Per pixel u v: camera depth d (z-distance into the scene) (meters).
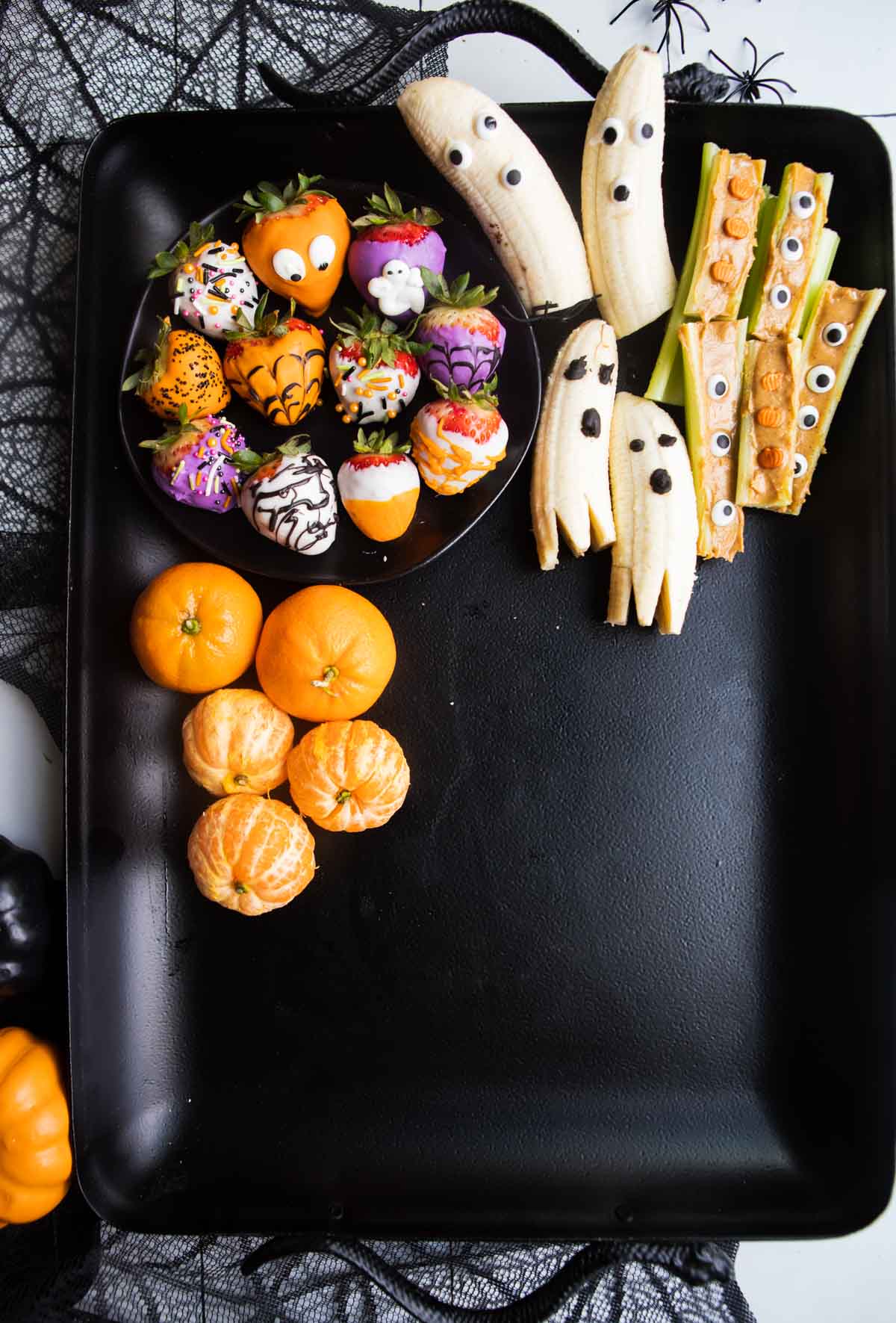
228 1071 0.71
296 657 0.67
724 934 0.72
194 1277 0.74
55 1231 0.73
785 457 0.70
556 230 0.70
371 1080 0.71
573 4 0.76
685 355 0.70
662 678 0.72
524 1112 0.71
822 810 0.72
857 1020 0.71
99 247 0.71
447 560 0.72
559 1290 0.66
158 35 0.75
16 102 0.75
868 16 0.76
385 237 0.68
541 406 0.71
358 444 0.68
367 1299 0.74
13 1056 0.69
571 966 0.72
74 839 0.69
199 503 0.70
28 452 0.74
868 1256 0.75
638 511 0.70
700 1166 0.71
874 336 0.71
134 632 0.69
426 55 0.75
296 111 0.70
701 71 0.69
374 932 0.71
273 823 0.68
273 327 0.68
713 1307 0.74
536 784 0.72
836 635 0.72
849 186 0.72
